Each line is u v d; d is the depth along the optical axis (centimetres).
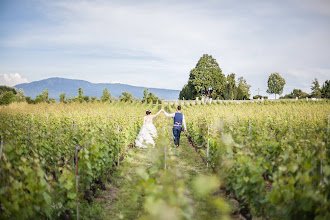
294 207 342
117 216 474
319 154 408
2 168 380
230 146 537
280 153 552
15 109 2273
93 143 582
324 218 305
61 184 423
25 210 346
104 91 5781
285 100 4934
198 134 978
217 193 566
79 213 482
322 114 1667
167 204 257
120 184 652
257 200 414
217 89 6838
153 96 6322
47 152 635
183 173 708
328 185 361
